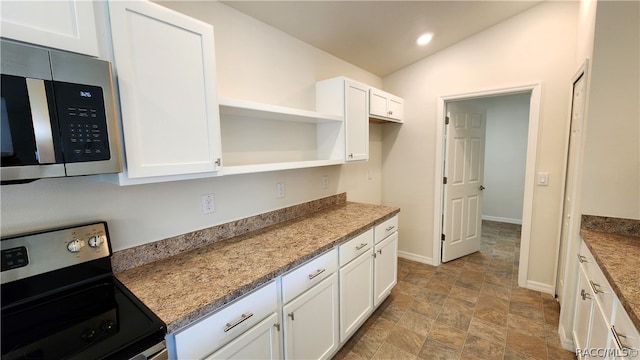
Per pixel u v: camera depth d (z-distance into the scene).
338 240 1.70
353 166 2.95
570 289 1.88
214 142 1.28
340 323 1.81
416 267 3.23
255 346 1.23
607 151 1.62
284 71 2.06
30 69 0.77
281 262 1.36
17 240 0.98
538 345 1.94
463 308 2.40
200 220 1.59
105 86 0.91
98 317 0.93
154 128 1.07
